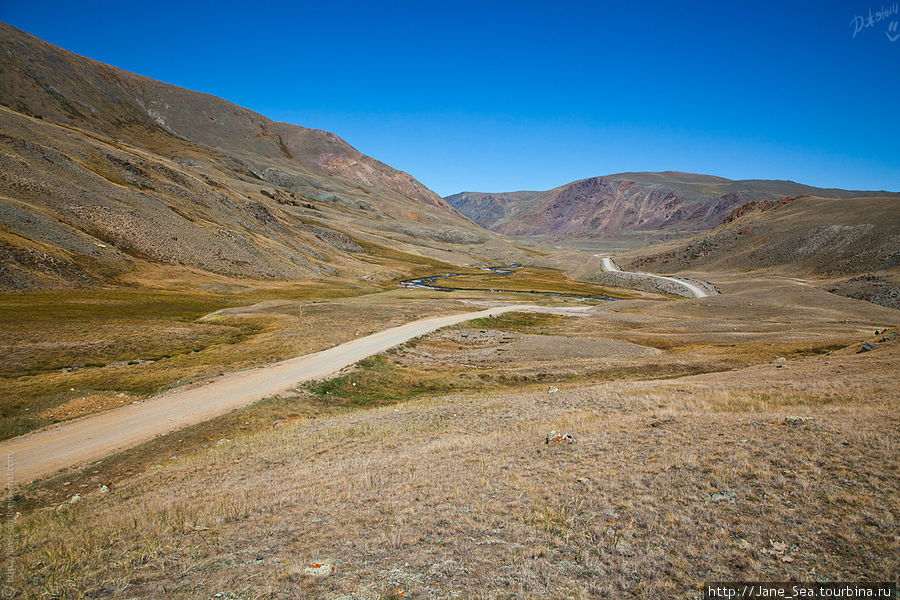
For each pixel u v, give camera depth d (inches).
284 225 7219.5
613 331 2751.0
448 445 715.4
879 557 309.4
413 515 438.9
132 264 3774.6
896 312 3063.5
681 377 1427.2
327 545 385.1
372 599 294.2
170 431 1087.0
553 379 1649.9
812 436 554.9
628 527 382.3
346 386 1542.8
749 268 6550.2
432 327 2583.7
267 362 1784.0
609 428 710.5
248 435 1015.0
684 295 5369.1
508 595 294.8
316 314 2883.9
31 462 920.9
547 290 5999.0
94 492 749.3
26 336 1879.9
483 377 1689.2
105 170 4926.2
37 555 407.5
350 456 724.0
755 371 1289.4
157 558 378.9
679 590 296.4
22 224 3319.4
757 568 312.7
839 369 1086.4
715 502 416.8
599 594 297.0
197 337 2196.1
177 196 5413.4
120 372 1581.0
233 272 4574.3
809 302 3484.3
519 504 446.3
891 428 550.6
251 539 411.8
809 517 373.7
